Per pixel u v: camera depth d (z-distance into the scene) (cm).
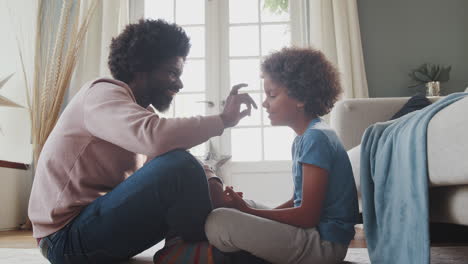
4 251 194
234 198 124
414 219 104
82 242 109
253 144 402
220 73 410
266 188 394
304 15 405
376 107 294
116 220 106
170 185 105
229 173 396
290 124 134
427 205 100
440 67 394
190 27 416
